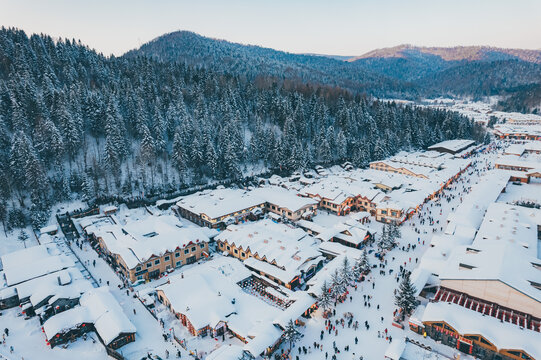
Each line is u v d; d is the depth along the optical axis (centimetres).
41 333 5366
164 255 7112
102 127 12838
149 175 12069
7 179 9325
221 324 5266
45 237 8319
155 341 5138
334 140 16150
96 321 5331
